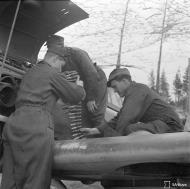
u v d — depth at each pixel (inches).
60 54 127.6
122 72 135.5
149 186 107.1
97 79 153.4
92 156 102.6
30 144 106.9
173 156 92.8
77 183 165.2
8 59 134.5
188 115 131.9
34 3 122.0
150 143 95.7
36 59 146.7
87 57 151.9
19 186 105.9
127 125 124.6
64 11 130.6
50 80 117.3
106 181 117.3
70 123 144.3
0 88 124.6
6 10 127.2
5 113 128.8
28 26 137.3
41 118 111.2
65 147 108.8
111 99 170.7
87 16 138.8
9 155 110.9
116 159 99.1
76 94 121.2
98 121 152.4
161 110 127.7
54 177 118.3
